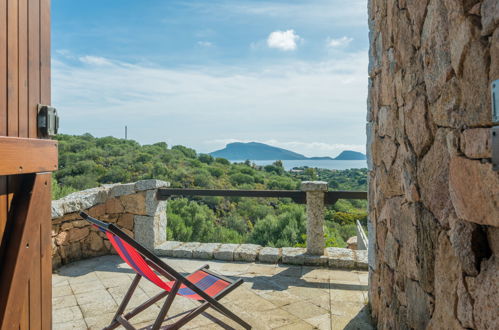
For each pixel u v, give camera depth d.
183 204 9.46
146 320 2.63
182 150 27.44
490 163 0.90
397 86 1.95
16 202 1.54
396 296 1.97
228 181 22.91
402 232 1.84
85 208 4.13
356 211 12.38
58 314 2.73
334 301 2.98
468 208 1.03
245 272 3.75
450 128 1.20
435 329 1.33
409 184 1.69
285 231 6.90
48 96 1.77
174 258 4.25
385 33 2.25
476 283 0.99
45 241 1.73
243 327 2.44
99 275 3.66
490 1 0.90
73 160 20.83
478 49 0.97
